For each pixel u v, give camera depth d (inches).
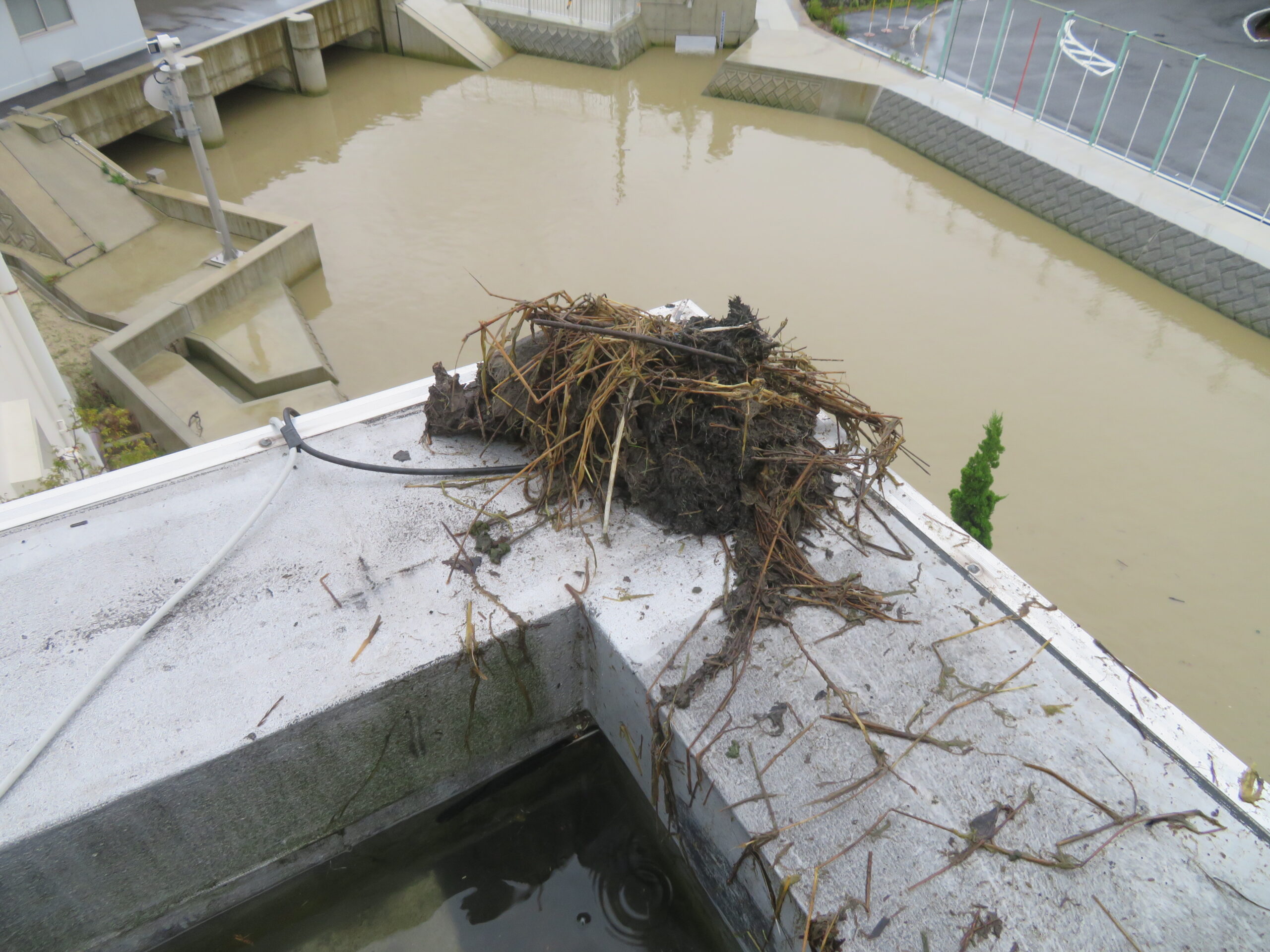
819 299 507.2
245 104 666.8
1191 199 503.5
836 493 115.7
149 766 80.8
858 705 90.0
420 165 617.0
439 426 121.8
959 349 476.7
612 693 102.3
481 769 108.6
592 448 110.2
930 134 618.2
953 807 81.3
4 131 479.8
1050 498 398.0
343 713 87.8
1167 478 408.5
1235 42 665.6
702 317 125.4
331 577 101.9
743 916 88.4
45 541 106.2
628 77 733.9
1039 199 560.7
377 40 741.9
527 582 101.6
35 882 79.7
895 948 71.5
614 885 99.9
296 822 95.0
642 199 588.1
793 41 717.3
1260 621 347.6
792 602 100.6
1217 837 80.1
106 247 476.4
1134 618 348.2
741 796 81.6
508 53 757.9
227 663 91.2
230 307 455.5
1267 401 446.9
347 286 503.2
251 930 96.3
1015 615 99.9
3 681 89.4
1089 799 82.4
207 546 105.9
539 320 106.4
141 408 384.8
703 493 104.9
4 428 247.3
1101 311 499.5
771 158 635.5
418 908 97.9
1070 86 622.8
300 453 120.2
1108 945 72.3
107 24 550.9
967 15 737.6
